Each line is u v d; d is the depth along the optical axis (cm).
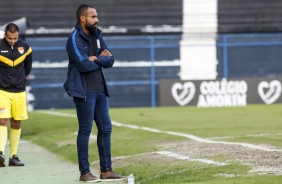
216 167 1650
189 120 3831
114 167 1959
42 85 6375
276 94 5809
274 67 6556
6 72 2156
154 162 1917
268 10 7156
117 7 7100
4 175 1867
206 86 5788
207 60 6519
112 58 1698
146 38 6438
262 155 1838
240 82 5788
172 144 2398
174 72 6525
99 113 1711
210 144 2277
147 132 3027
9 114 2150
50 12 6975
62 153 2450
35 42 6366
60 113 5175
